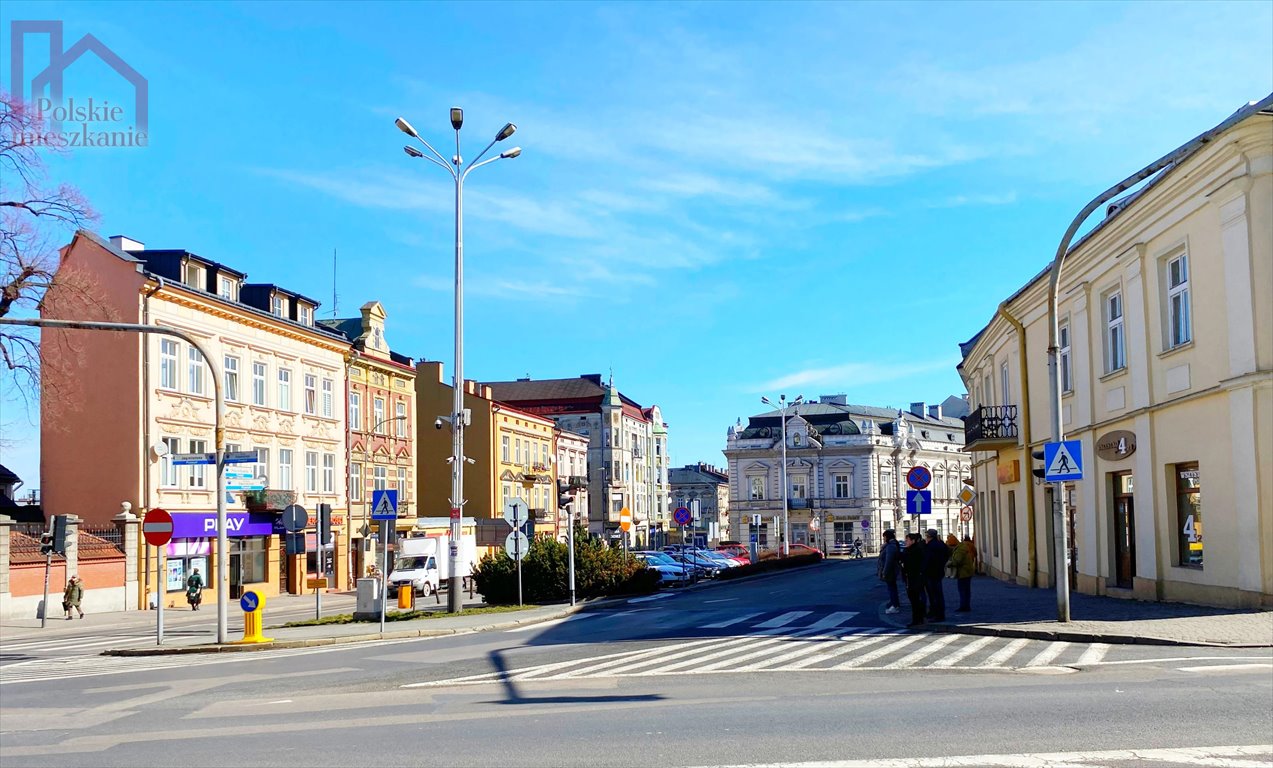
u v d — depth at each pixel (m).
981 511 43.41
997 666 13.57
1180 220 20.80
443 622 24.77
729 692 12.02
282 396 48.44
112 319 38.22
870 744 8.62
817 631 19.42
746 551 83.00
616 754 8.58
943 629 18.77
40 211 31.38
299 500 49.16
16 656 22.08
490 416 70.62
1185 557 21.30
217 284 44.50
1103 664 13.38
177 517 40.25
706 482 129.88
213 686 14.59
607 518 96.19
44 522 38.53
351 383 55.25
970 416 36.25
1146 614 19.05
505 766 8.27
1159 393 21.97
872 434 96.88
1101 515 25.41
